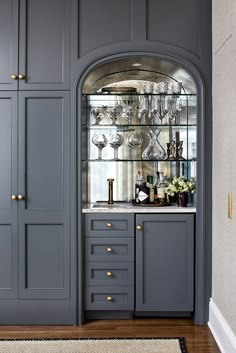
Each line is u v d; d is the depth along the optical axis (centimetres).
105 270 353
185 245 351
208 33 348
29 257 351
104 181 410
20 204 349
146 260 352
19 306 350
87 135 404
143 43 348
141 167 407
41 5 350
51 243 350
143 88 394
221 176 314
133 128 405
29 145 350
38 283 351
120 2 349
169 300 352
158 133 387
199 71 347
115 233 352
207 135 346
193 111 366
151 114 385
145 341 313
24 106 349
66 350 298
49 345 307
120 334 327
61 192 350
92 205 383
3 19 349
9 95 349
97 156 408
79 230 348
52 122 350
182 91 397
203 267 347
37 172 350
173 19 349
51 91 349
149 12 350
